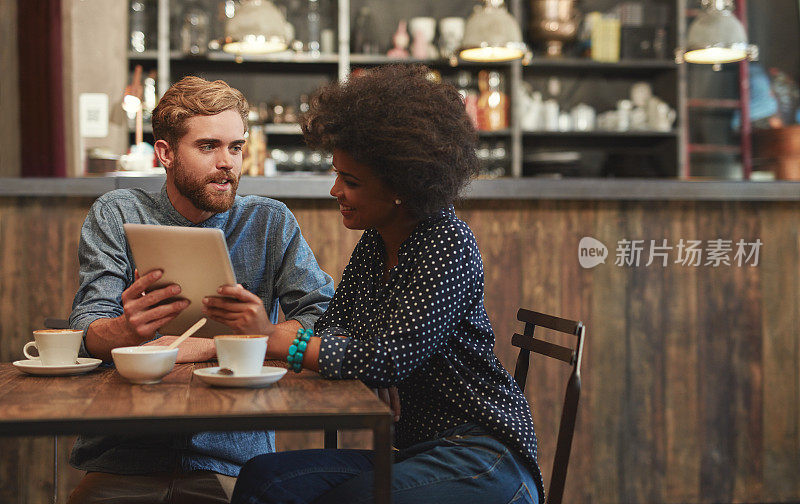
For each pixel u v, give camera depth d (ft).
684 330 10.03
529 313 5.46
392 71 4.69
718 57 16.35
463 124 4.69
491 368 4.59
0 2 15.61
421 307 4.33
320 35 18.94
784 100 20.77
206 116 5.66
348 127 4.47
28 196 9.09
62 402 3.59
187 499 5.32
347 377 4.25
